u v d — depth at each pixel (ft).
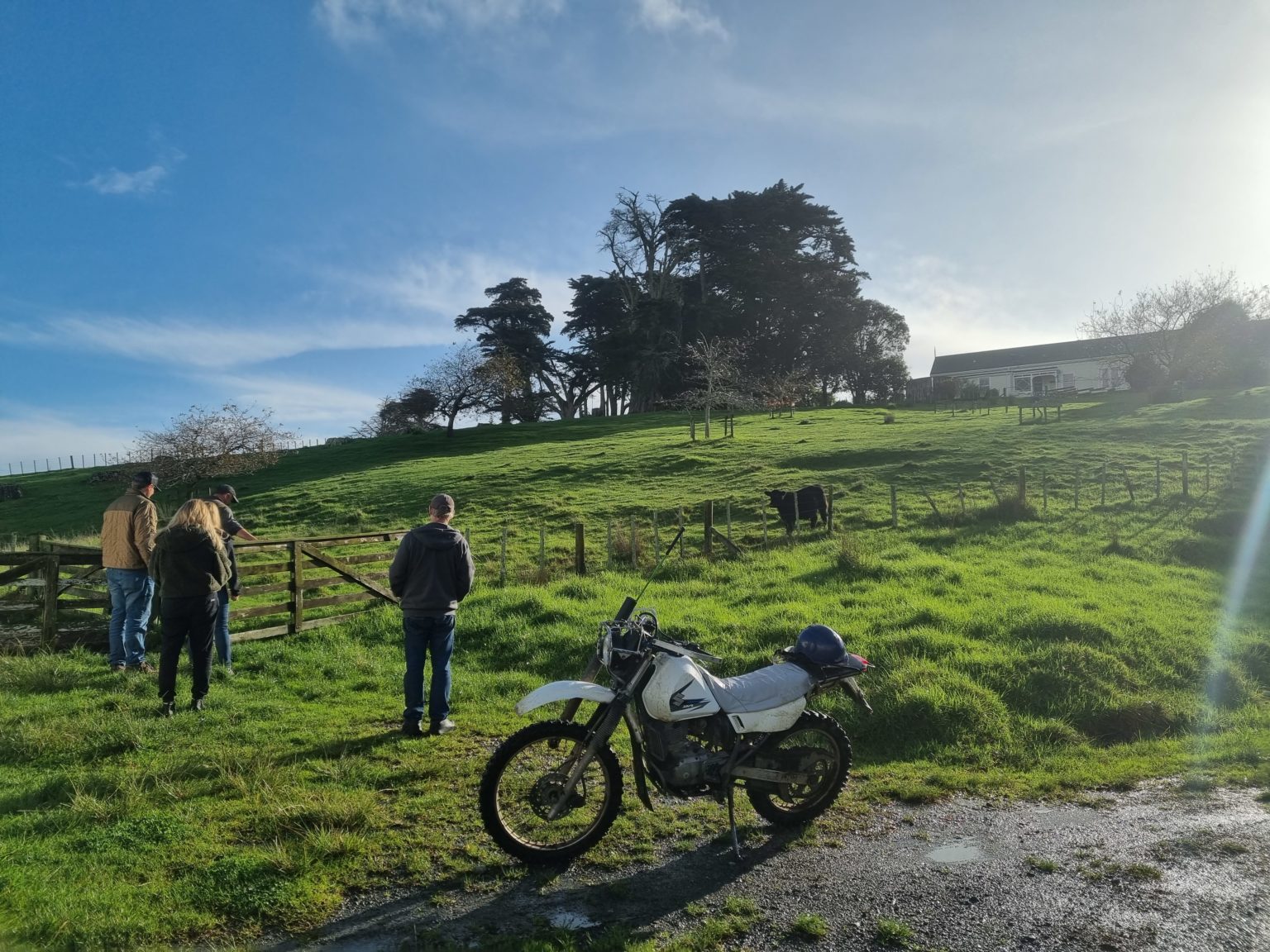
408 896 14.20
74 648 33.30
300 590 37.24
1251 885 13.97
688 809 18.11
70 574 44.42
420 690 23.22
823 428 140.87
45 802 18.03
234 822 16.89
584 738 15.87
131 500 30.78
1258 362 158.92
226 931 12.94
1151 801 18.62
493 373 199.52
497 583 50.47
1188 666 30.50
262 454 138.41
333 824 16.46
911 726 24.52
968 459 92.53
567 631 35.01
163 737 22.53
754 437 131.23
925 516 66.23
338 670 30.78
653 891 14.42
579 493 93.45
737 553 54.44
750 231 244.63
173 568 24.99
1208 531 57.98
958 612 35.47
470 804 17.99
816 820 17.63
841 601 39.11
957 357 273.33
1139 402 144.56
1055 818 17.65
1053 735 24.52
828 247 254.06
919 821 17.60
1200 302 164.25
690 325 235.81
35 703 26.11
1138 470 80.59
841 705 25.61
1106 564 48.73
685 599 41.19
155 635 34.76
